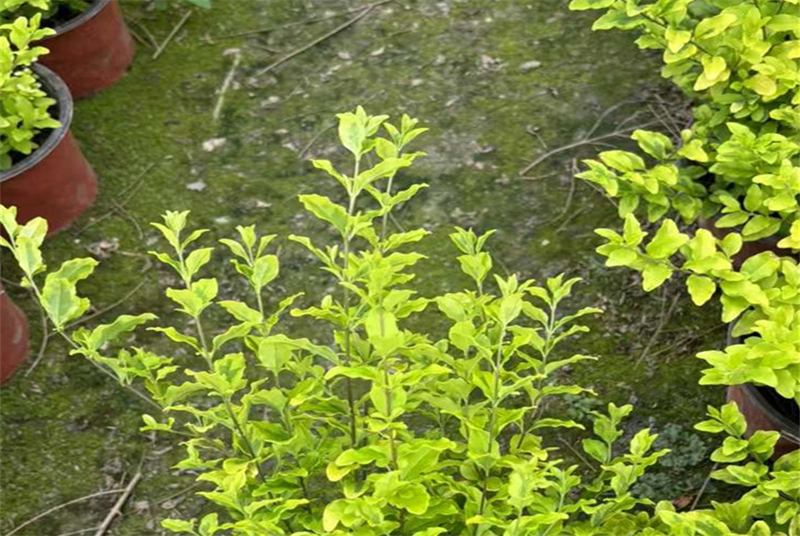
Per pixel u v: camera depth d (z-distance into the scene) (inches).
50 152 154.2
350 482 93.0
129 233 162.2
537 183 165.5
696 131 127.5
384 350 82.0
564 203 162.6
